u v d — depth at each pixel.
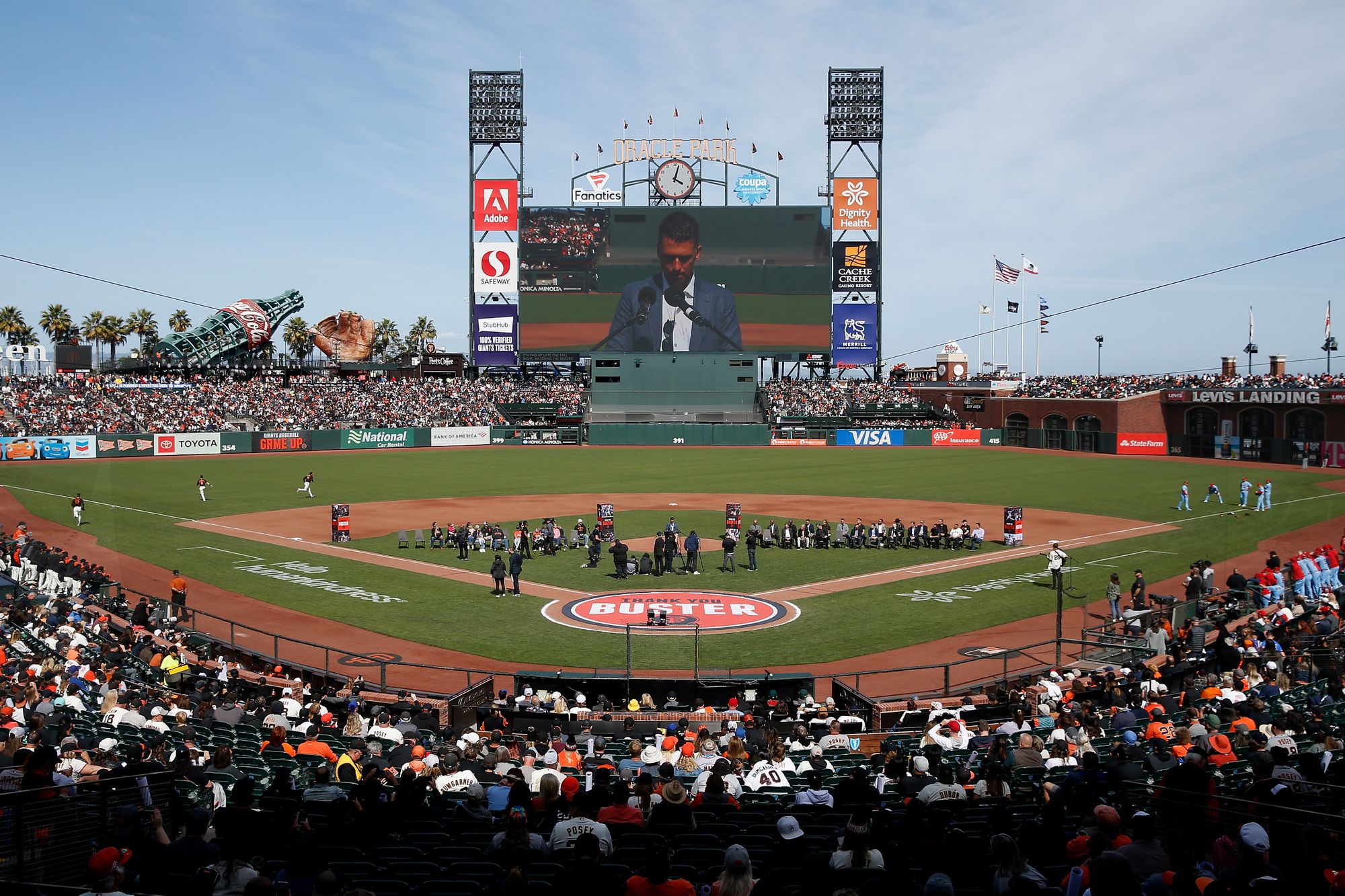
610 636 33.12
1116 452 104.69
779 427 118.69
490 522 58.41
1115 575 35.03
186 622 32.84
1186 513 61.91
